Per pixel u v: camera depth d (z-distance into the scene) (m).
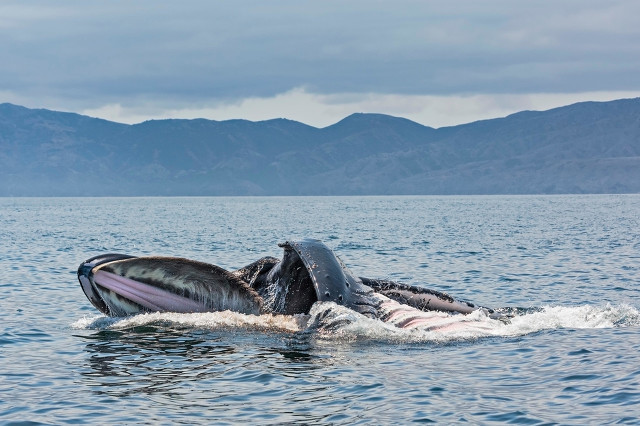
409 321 57.31
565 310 64.25
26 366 50.00
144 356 51.59
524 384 44.94
